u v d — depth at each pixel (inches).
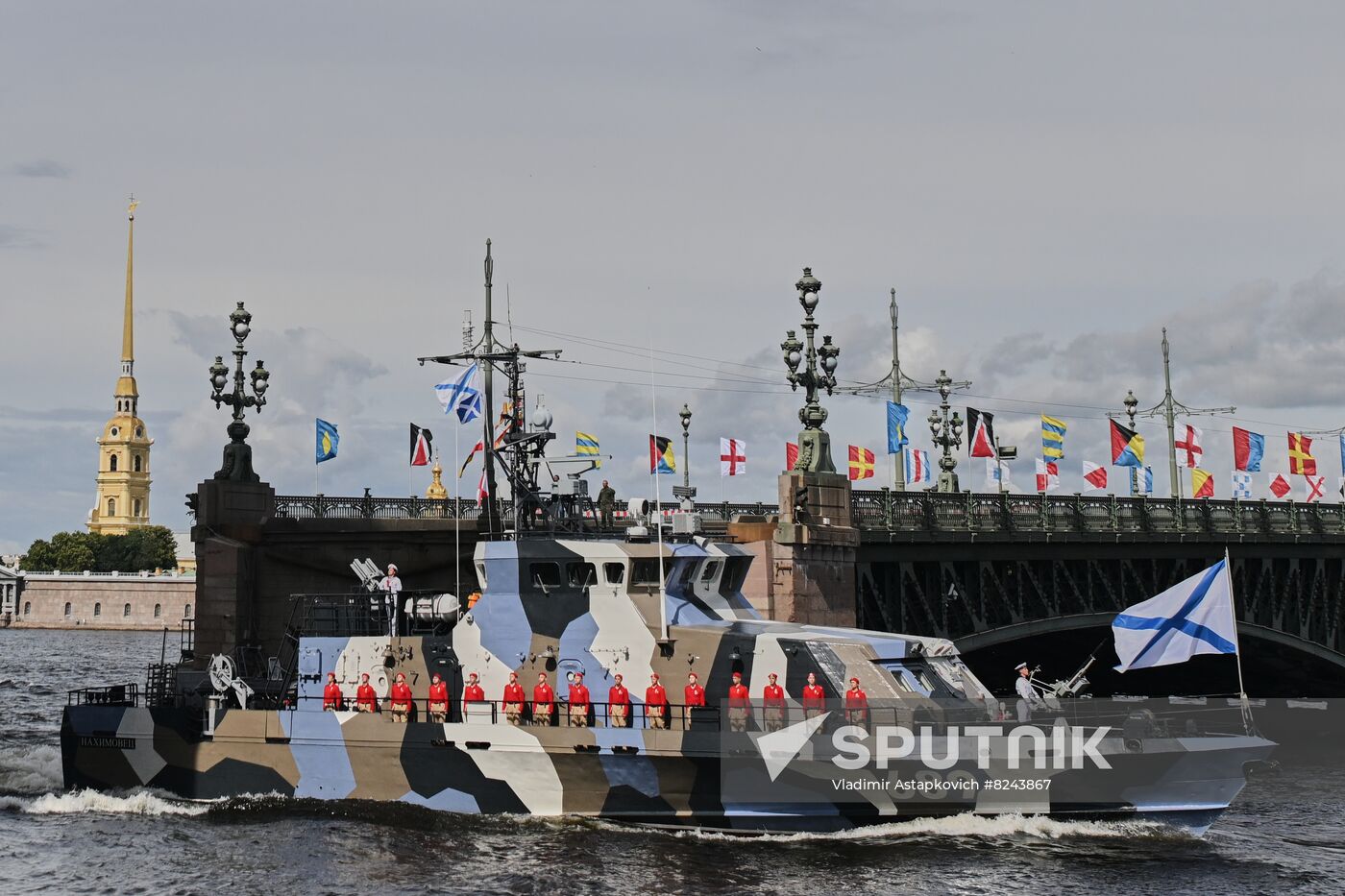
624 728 1989.4
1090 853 1894.7
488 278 2982.3
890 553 2935.5
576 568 2102.6
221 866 1894.7
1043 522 3225.9
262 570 3065.9
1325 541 3855.8
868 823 1972.2
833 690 1956.2
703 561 2146.9
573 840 1963.6
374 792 2137.1
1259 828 2320.4
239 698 2277.3
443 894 1753.2
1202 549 3565.5
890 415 3280.0
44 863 1924.2
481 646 2142.0
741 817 1957.4
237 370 3169.3
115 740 2341.3
